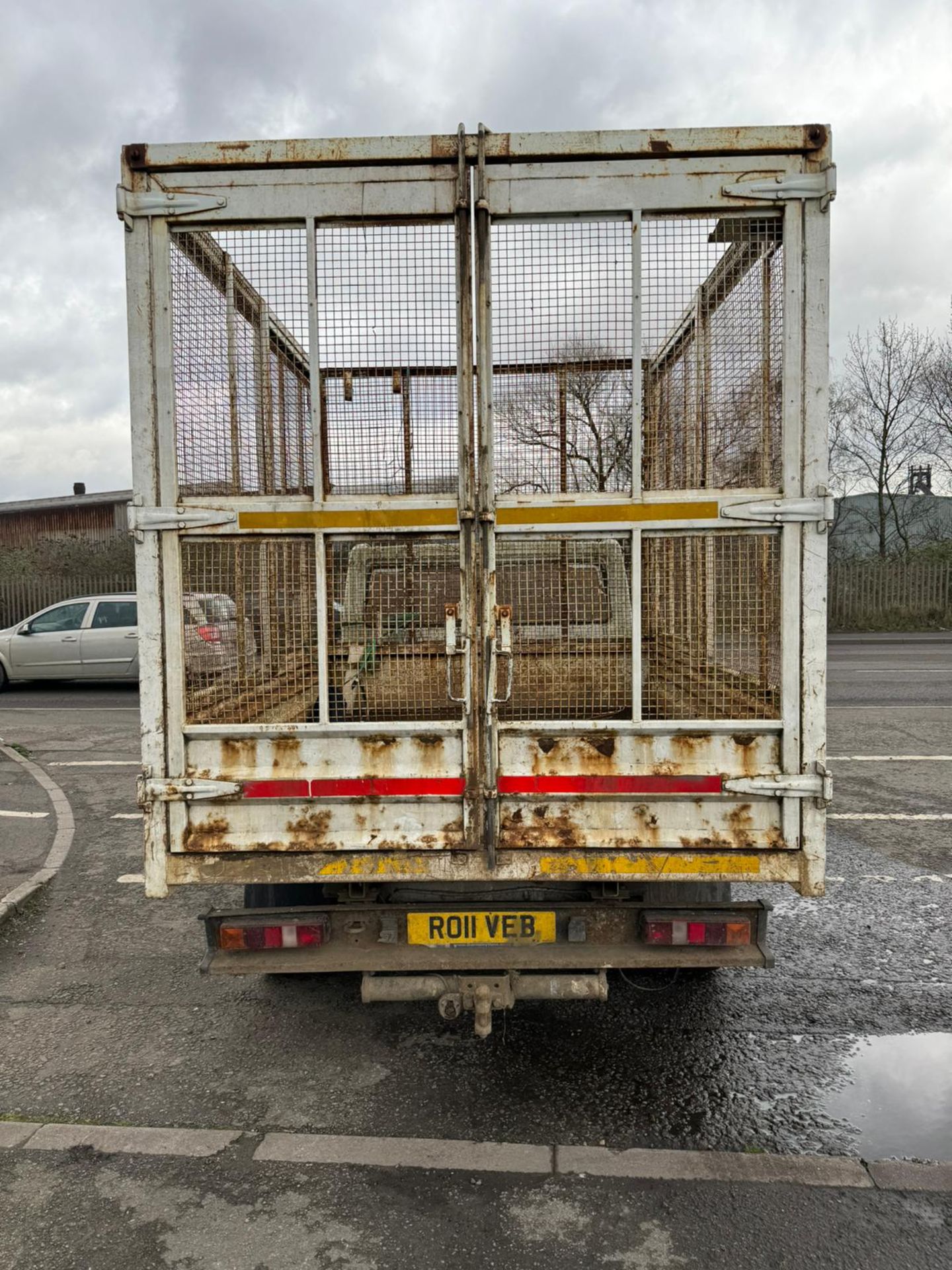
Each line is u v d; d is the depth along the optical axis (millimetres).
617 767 2910
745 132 2787
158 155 2838
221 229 2871
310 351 2871
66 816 7012
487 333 2854
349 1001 4094
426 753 2922
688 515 2875
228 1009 4027
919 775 7844
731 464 2992
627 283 2852
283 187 2836
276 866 2963
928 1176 2818
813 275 2809
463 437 2865
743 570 2910
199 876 2973
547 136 2797
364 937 3096
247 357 2924
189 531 2922
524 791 2916
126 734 10352
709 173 2803
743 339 2930
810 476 2850
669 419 2961
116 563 23141
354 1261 2469
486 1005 2982
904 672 14484
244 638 3053
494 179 2811
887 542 27609
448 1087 3365
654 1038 3719
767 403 2918
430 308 2850
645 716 3051
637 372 2865
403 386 2875
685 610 3117
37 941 4777
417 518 2885
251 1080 3432
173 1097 3312
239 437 2955
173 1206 2705
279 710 3082
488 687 2893
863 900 5133
